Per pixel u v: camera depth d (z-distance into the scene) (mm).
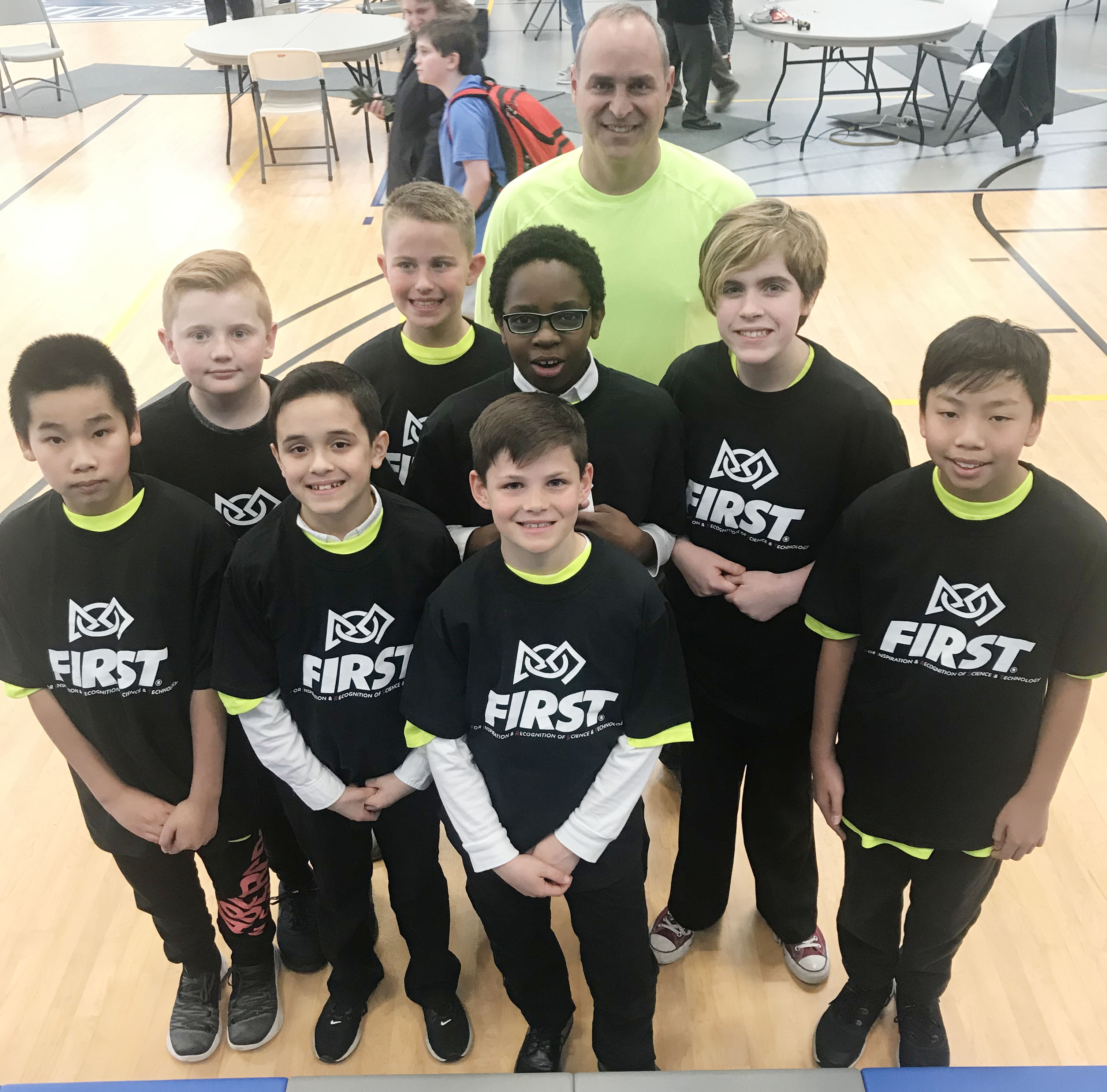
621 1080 1580
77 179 7602
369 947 2102
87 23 13328
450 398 1811
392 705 1722
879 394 1743
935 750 1622
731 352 1778
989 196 6852
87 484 1558
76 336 1550
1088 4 12211
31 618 1674
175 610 1688
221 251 1856
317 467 1507
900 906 1867
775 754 1969
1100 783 2689
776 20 7746
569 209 2207
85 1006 2203
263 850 2070
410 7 3699
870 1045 2062
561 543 1534
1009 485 1473
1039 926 2314
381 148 8031
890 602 1602
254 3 11211
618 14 1937
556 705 1591
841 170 7414
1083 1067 1577
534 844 1662
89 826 1899
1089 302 5414
